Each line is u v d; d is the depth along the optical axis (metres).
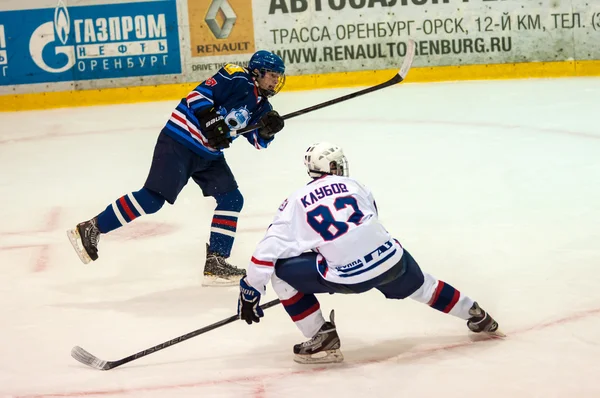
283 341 10.22
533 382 8.70
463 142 21.27
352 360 9.51
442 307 9.64
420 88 29.16
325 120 24.95
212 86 11.95
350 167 19.47
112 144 23.34
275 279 9.33
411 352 9.63
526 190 16.58
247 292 9.25
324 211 9.00
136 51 29.55
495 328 9.87
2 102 29.31
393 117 24.84
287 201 9.23
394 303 11.23
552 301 10.90
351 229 8.89
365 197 9.28
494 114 24.39
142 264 13.53
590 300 10.84
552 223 14.30
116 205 12.06
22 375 9.50
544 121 23.08
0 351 10.23
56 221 16.31
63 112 28.59
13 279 12.95
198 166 12.38
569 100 25.66
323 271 9.03
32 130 25.84
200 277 12.85
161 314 11.32
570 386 8.55
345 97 12.70
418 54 30.03
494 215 15.01
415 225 14.70
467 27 29.81
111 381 9.25
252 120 12.48
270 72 12.05
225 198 12.63
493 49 29.91
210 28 29.67
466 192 16.73
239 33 29.78
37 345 10.39
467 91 28.11
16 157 22.38
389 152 20.69
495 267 12.34
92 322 11.11
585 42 29.67
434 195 16.67
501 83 29.28
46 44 29.22
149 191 12.14
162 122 25.95
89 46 29.38
